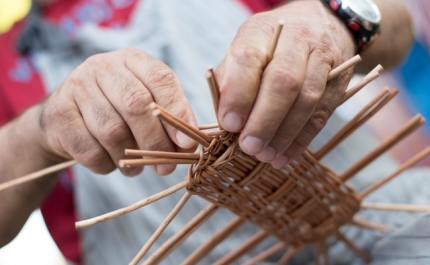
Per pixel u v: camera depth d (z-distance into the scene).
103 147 0.44
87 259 0.77
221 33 0.91
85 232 0.76
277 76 0.33
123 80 0.41
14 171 0.61
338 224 0.53
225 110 0.34
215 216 0.73
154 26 0.88
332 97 0.39
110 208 0.75
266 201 0.46
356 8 0.49
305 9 0.49
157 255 0.44
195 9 0.92
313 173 0.46
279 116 0.34
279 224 0.49
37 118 0.58
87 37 0.83
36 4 0.91
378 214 0.70
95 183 0.76
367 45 0.51
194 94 0.81
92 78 0.44
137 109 0.39
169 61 0.86
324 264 0.63
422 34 1.28
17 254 1.37
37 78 0.85
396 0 0.77
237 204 0.45
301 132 0.39
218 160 0.38
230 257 0.55
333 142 0.45
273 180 0.44
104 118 0.41
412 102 1.31
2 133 0.64
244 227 0.71
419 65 1.29
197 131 0.35
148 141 0.40
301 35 0.38
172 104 0.40
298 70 0.34
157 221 0.73
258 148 0.35
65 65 0.85
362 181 0.77
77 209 0.77
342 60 0.41
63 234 0.80
